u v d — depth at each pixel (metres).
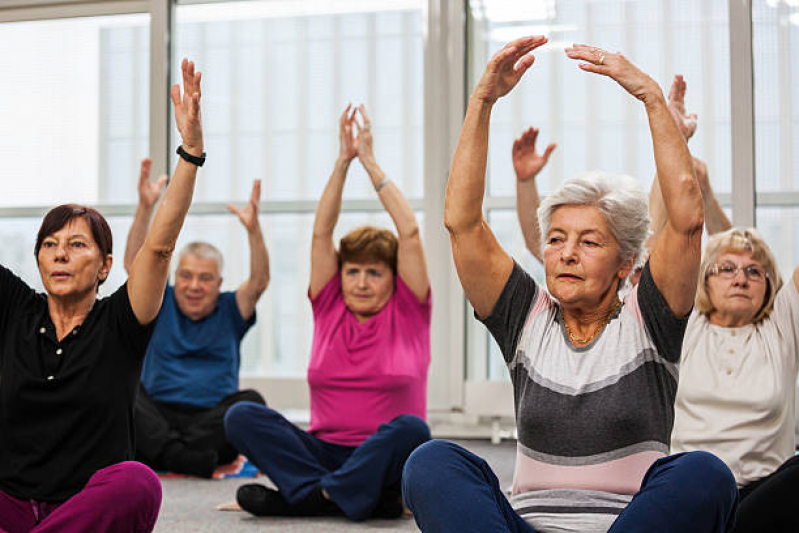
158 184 3.75
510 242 4.50
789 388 2.41
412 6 4.66
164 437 3.74
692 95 4.31
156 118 4.76
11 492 1.86
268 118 4.77
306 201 4.73
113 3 4.84
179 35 4.84
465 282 1.75
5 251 4.94
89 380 1.88
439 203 4.60
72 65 4.89
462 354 4.56
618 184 1.68
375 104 4.69
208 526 2.66
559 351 1.67
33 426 1.89
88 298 1.96
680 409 2.47
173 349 3.95
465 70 4.56
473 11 4.57
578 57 1.67
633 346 1.63
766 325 2.46
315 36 4.74
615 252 1.67
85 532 1.71
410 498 1.57
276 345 4.74
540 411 1.63
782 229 4.21
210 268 3.94
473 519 1.49
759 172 4.23
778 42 4.23
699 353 2.47
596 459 1.60
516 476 1.71
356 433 2.97
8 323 1.95
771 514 2.02
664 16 4.35
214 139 4.81
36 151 4.92
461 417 4.62
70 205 1.97
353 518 2.75
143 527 1.77
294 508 2.82
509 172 4.50
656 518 1.45
